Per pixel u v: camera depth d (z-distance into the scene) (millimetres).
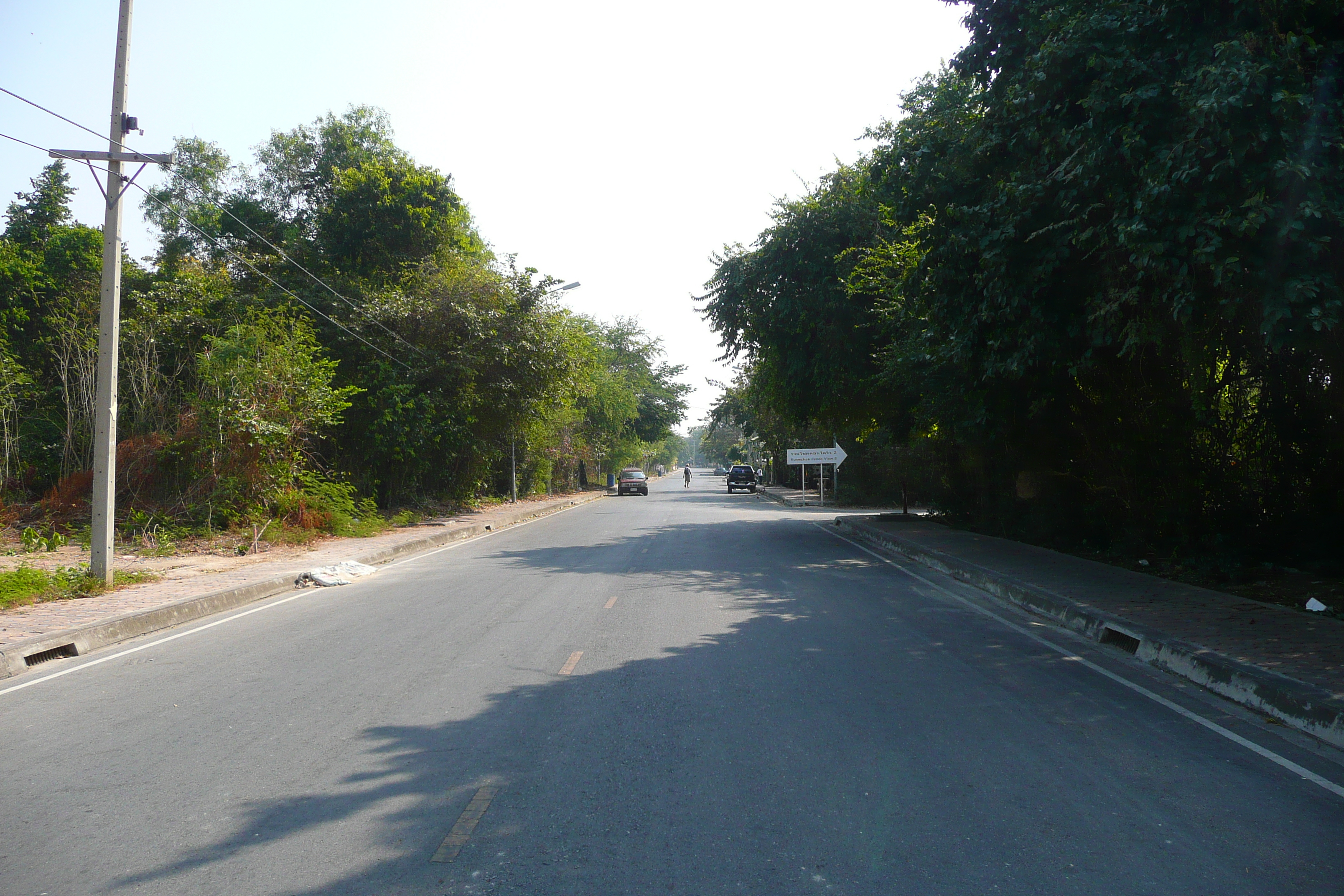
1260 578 11852
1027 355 10672
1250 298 8500
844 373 23672
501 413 31469
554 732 5773
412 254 33469
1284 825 4258
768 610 10695
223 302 26109
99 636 9305
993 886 3625
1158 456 13758
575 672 7469
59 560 16016
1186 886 3623
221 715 6391
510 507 36469
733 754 5309
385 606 11484
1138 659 7973
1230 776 4945
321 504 21453
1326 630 8242
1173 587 11180
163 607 10594
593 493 58844
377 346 28125
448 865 3863
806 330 23594
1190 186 7883
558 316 32281
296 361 21094
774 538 21562
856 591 12344
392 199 32344
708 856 3926
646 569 15086
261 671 7801
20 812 4590
